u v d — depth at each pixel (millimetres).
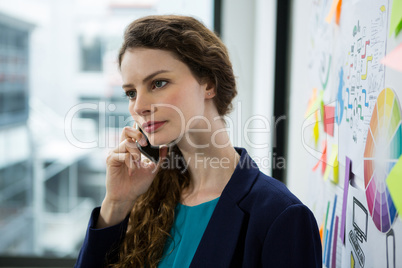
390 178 576
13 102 2521
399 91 547
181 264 789
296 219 691
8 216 2588
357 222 738
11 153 2578
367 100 677
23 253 2383
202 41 744
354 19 749
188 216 835
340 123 842
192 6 2215
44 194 2637
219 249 748
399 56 544
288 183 1539
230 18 2166
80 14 2432
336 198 885
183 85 726
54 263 2346
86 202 2676
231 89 802
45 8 2443
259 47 1964
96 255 880
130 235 886
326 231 965
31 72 2484
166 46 710
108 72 2441
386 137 594
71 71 2471
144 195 928
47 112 2541
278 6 1569
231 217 764
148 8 2381
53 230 2658
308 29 1175
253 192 768
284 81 1587
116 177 895
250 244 721
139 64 723
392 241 572
